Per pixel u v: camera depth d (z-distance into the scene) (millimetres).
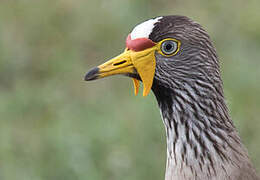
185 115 7738
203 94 7652
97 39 17500
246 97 14164
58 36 17734
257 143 13117
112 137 13008
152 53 7711
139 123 13180
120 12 17672
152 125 13117
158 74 7750
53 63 16766
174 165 7922
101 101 15141
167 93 7797
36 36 17719
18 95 15336
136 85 8180
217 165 7699
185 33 7594
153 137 13023
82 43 17500
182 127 7777
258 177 7973
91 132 13219
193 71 7617
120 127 13250
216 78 7703
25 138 14078
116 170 12516
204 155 7719
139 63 7773
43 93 15500
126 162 12586
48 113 15047
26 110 15188
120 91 15555
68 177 12688
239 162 7789
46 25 18016
